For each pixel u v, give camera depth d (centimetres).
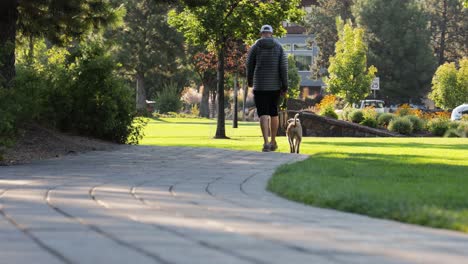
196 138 4203
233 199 1069
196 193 1138
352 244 691
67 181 1314
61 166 1677
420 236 753
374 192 1075
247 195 1128
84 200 1027
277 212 931
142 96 11306
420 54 12594
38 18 2627
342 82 9944
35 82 2203
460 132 5612
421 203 965
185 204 994
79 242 687
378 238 731
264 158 1925
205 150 2264
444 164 1830
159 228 775
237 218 861
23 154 1991
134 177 1405
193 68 11575
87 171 1541
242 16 4306
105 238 710
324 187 1147
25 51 2791
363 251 653
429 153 2470
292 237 726
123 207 952
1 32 2438
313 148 2903
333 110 6041
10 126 1812
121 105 2666
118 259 607
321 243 693
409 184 1244
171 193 1132
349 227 810
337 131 5503
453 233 782
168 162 1795
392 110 10212
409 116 5881
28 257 614
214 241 696
